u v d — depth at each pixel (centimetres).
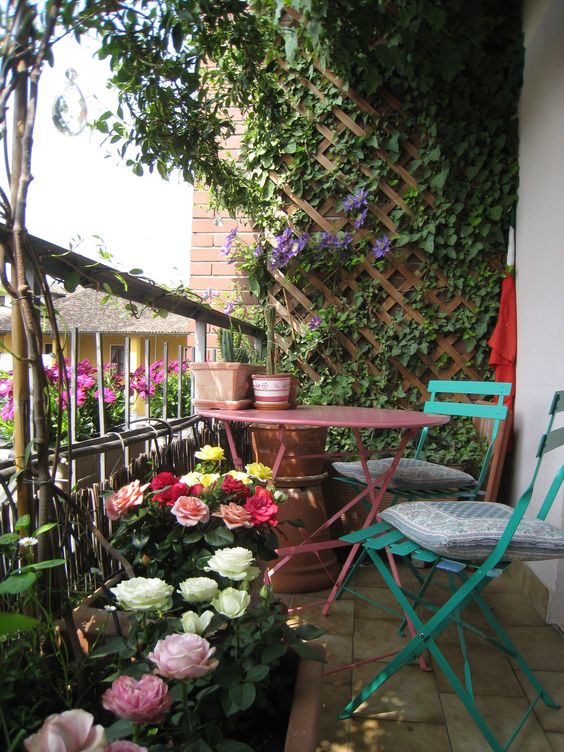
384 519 154
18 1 84
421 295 305
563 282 213
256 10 260
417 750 136
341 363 315
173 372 261
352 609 214
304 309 319
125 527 113
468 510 152
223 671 84
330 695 159
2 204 92
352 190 311
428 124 298
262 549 120
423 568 260
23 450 103
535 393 246
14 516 108
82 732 57
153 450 177
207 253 330
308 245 308
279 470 230
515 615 212
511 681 167
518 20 295
